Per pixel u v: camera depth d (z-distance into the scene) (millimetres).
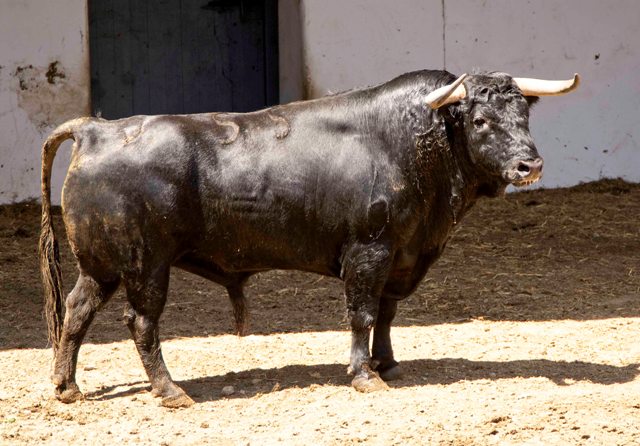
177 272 13547
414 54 17234
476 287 12914
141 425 8039
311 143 8617
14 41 16078
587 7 17609
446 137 8461
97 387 9047
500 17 17422
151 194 8297
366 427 7832
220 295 12578
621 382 8992
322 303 12305
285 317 11664
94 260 8469
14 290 12609
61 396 8570
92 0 18875
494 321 11438
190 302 12227
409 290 9039
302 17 16844
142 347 8484
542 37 17562
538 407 8188
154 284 8406
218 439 7688
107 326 11180
